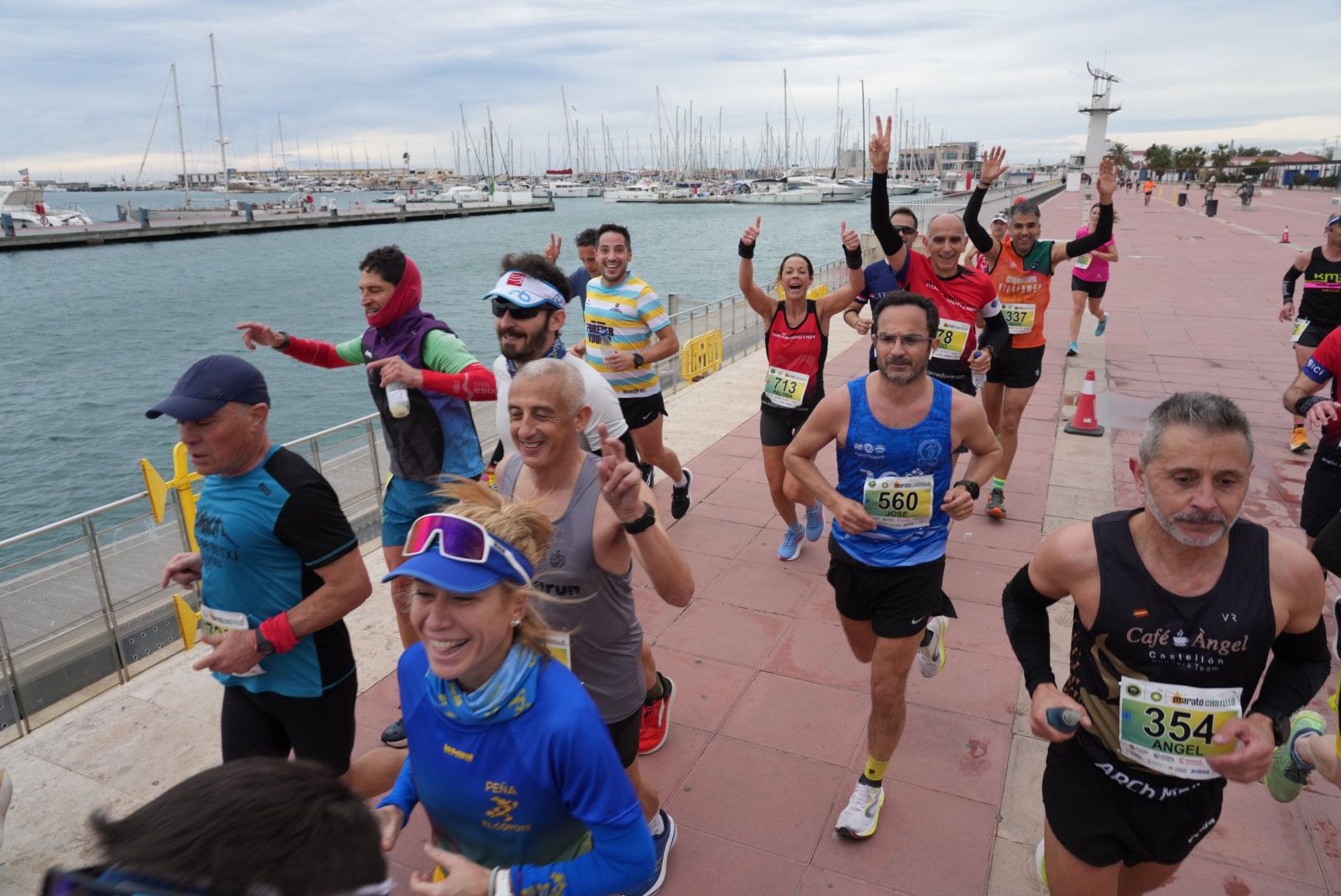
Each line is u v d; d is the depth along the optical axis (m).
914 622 3.24
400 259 3.87
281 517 2.53
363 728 3.98
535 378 2.50
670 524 6.39
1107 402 9.55
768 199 115.25
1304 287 7.85
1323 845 3.25
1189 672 2.08
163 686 4.32
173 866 0.91
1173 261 22.08
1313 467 4.43
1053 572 2.26
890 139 5.11
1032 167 151.62
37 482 15.45
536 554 1.84
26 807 3.45
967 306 5.35
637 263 47.72
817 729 3.96
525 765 1.76
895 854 3.21
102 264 52.00
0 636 4.29
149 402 20.59
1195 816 2.24
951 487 3.35
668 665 4.52
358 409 19.41
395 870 3.14
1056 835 2.34
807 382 5.12
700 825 3.37
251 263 51.53
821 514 5.78
